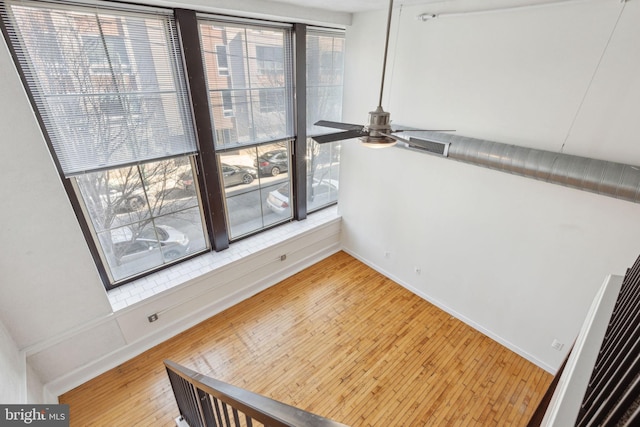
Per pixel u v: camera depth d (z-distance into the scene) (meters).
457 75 3.21
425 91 3.51
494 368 3.37
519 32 2.71
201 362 3.33
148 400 2.91
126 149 3.02
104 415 2.78
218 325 3.81
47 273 2.59
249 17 3.40
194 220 3.84
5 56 2.04
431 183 3.77
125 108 2.90
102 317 3.02
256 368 3.29
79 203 2.92
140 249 3.49
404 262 4.45
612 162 2.39
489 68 2.97
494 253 3.43
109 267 3.33
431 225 3.94
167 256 3.74
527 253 3.17
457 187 3.54
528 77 2.75
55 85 2.50
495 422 2.86
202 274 3.68
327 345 3.59
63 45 2.45
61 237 2.59
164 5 2.75
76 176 2.82
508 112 2.95
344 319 3.97
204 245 4.05
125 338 3.26
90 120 2.74
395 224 4.38
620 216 2.54
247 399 0.84
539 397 3.08
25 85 2.37
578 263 2.86
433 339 3.71
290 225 4.88
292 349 3.53
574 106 2.57
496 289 3.53
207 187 3.72
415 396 3.07
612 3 2.24
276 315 3.99
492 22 2.84
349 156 4.68
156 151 3.23
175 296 3.52
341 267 5.01
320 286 4.56
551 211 2.90
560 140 2.70
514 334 3.52
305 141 4.56
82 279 2.80
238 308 4.09
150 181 3.32
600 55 2.37
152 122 3.11
